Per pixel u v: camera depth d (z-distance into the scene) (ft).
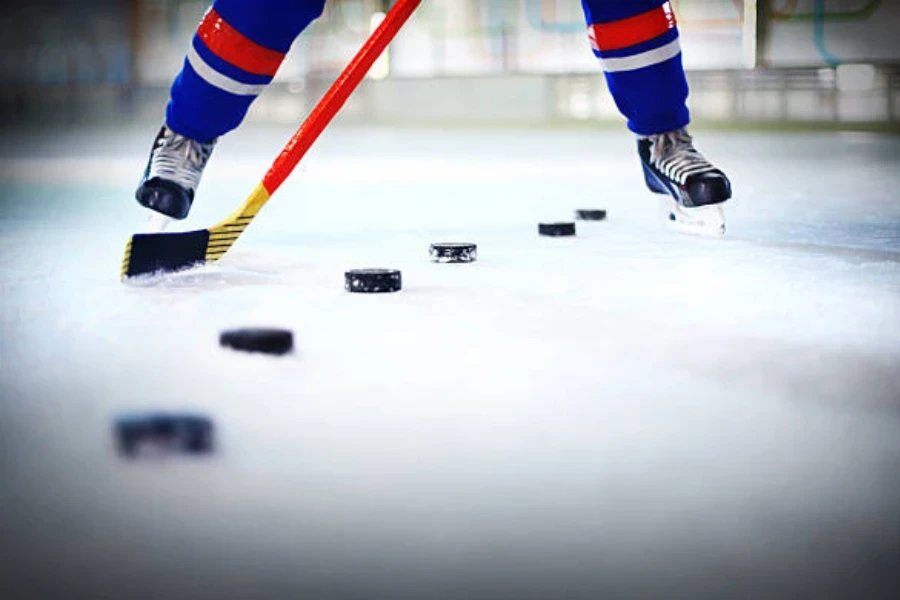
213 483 4.56
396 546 3.93
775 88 41.32
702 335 7.23
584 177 21.86
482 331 7.39
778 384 6.06
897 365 6.45
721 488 4.50
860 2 39.93
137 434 5.21
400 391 5.92
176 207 10.38
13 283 9.39
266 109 47.96
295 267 10.31
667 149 11.77
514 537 4.01
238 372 6.33
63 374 6.31
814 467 4.76
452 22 44.98
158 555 3.86
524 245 11.94
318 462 4.80
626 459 4.85
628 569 3.75
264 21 9.72
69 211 15.72
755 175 21.52
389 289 8.94
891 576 3.69
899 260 10.46
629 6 10.57
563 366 6.45
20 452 4.97
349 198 17.79
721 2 41.24
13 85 51.16
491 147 32.40
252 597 3.54
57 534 4.05
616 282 9.39
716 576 3.69
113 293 8.89
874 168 23.08
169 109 10.38
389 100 46.29
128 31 49.16
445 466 4.75
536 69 44.42
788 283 9.23
